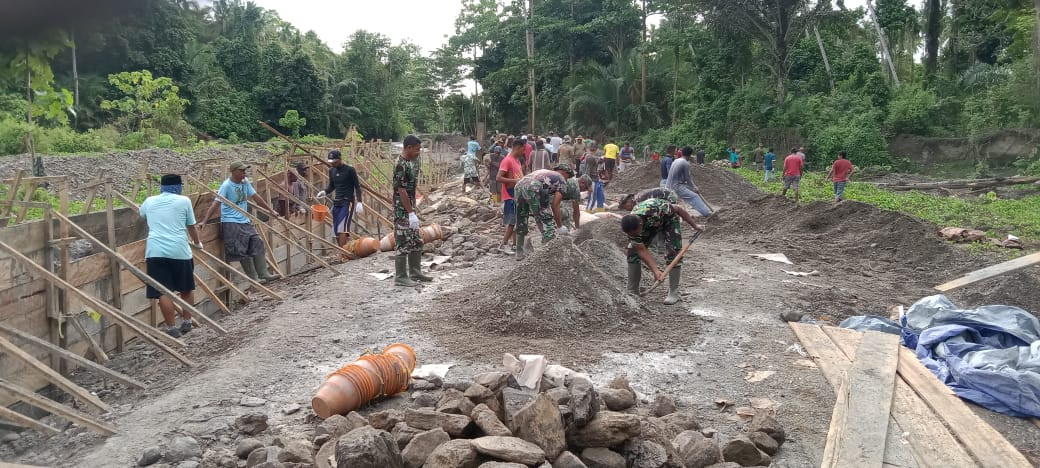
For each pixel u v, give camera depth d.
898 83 36.81
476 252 9.70
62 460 3.92
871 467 3.68
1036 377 4.60
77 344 6.16
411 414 3.79
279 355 5.59
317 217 11.14
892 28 42.53
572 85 47.00
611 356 5.56
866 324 6.54
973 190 22.92
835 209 12.59
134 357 6.45
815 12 33.38
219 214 8.96
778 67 35.22
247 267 9.06
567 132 46.97
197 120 38.47
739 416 4.46
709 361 5.52
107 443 4.01
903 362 5.34
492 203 15.55
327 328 6.35
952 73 39.16
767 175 25.00
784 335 6.24
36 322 5.71
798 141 33.44
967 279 8.52
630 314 6.50
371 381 4.42
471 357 5.48
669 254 7.26
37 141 19.31
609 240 10.12
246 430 4.09
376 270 9.12
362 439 3.16
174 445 3.80
